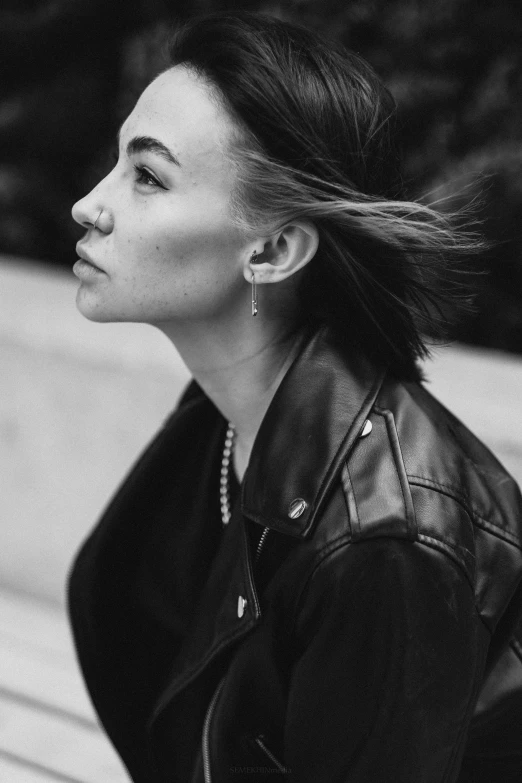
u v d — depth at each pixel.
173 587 1.29
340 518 0.94
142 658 1.31
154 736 1.15
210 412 1.29
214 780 1.06
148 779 1.32
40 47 3.55
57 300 2.45
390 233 1.00
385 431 0.99
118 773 1.72
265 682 1.02
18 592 2.39
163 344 2.16
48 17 3.47
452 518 0.94
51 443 2.27
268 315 1.07
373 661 0.90
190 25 1.01
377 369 1.05
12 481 2.34
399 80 2.95
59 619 2.30
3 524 2.37
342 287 1.04
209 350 1.09
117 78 3.52
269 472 1.00
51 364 2.22
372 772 0.92
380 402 1.02
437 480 0.96
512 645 1.07
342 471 0.96
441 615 0.90
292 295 1.08
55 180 3.56
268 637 0.99
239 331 1.07
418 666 0.90
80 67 3.54
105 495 2.23
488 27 2.97
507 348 2.98
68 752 1.78
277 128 0.96
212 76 0.97
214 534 1.27
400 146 1.07
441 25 2.98
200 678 1.10
